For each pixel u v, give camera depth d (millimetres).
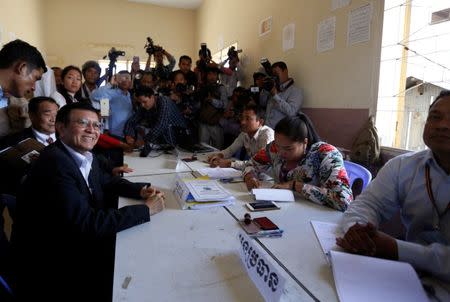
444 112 949
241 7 4465
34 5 4844
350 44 2512
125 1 6113
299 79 3211
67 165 1154
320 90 2893
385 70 2275
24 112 2057
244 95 3498
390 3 2207
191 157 2410
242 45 4500
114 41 6109
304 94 3129
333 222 1175
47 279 1140
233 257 906
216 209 1296
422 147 2174
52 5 5680
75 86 2934
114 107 3236
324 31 2795
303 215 1239
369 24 2332
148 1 6172
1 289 910
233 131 3721
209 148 2814
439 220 1013
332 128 2746
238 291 751
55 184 1098
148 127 2959
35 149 1637
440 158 1012
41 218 1115
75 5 5812
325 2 2773
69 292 1144
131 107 3307
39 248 1132
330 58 2742
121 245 973
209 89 3699
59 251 1140
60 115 1324
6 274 1041
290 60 3352
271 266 733
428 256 844
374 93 2311
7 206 1366
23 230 1139
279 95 3084
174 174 1896
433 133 964
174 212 1260
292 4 3277
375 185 1165
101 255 1223
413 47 2213
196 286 767
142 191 1419
